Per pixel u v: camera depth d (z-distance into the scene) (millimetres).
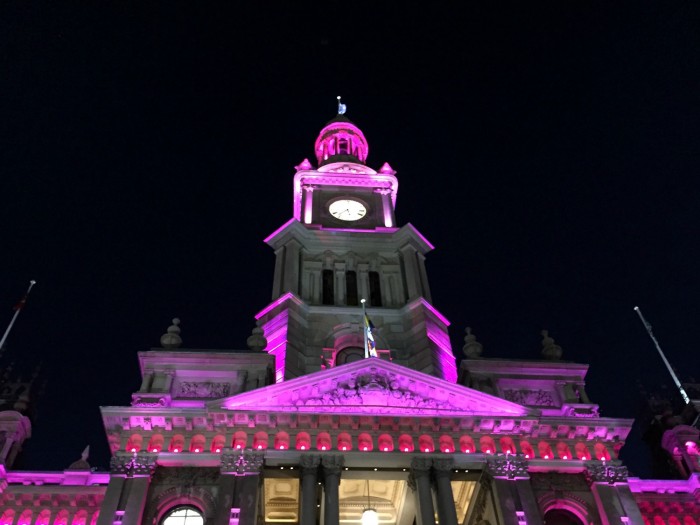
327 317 66062
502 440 50531
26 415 58125
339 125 92125
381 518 54969
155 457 48125
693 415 60562
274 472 48531
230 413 48938
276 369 60625
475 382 56250
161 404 51281
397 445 49656
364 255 72938
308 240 73438
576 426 51438
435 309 68062
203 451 48656
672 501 53688
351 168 83125
